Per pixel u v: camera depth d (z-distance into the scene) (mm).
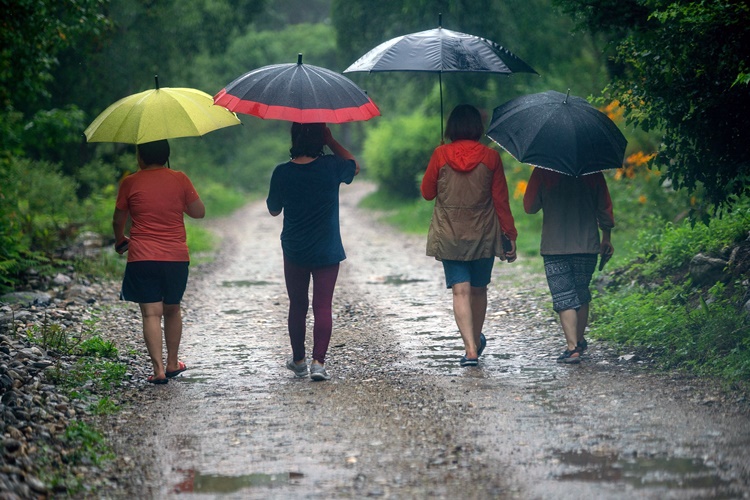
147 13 84125
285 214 22047
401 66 21750
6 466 14797
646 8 25359
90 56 75188
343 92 21250
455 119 23031
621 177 49312
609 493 13672
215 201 117375
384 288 39781
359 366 23859
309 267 22047
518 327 28828
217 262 53188
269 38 155875
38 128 64688
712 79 22500
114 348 25062
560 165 21344
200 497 14133
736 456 15203
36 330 27328
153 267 21719
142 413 19375
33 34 41375
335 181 21750
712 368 20750
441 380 21688
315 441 16938
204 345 27438
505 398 19688
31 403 18828
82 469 15555
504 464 15227
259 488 14453
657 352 23203
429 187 23031
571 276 23094
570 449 15938
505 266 44750
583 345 23812
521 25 71625
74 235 52219
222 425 18250
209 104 22312
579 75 71125
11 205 48656
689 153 24172
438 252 22875
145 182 21734
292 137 21797
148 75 86688
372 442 16750
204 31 91250
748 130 23234
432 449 16203
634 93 24391
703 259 26969
